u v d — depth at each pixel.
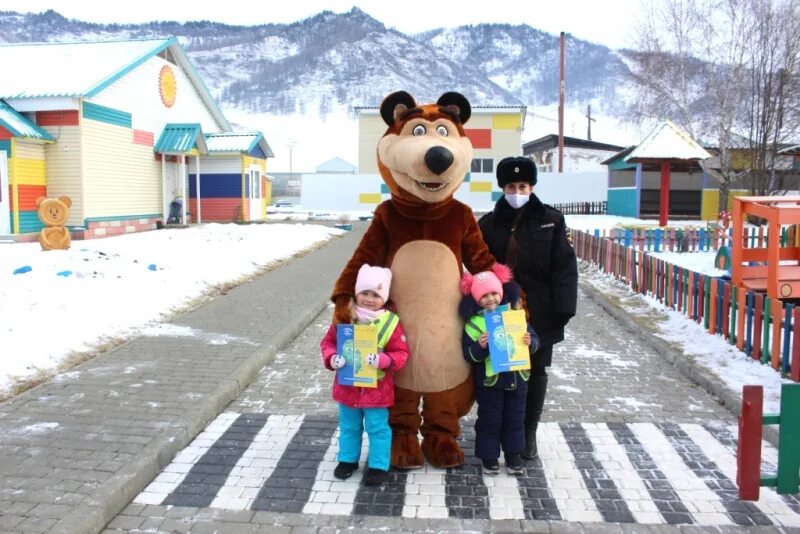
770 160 20.83
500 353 4.09
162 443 4.60
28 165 16.53
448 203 4.32
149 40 22.36
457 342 4.27
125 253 11.75
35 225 16.75
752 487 3.77
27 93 16.77
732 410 5.62
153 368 6.39
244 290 11.03
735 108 23.50
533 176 4.44
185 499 4.05
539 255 4.46
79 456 4.38
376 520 3.80
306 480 4.32
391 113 4.38
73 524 3.52
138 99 20.66
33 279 8.84
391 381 4.23
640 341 8.14
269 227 20.75
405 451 4.46
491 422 4.32
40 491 3.88
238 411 5.61
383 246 4.36
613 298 10.64
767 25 20.67
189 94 25.22
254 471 4.45
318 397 5.98
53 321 7.32
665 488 4.23
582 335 8.48
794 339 6.02
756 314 6.71
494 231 4.55
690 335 7.96
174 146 21.81
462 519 3.82
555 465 4.57
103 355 6.81
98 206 18.09
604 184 34.72
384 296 4.14
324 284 11.72
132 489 4.06
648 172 32.91
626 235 16.42
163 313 8.83
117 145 19.23
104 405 5.34
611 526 3.74
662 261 9.87
